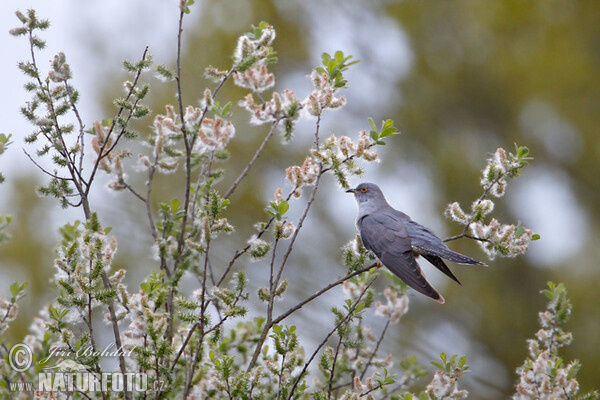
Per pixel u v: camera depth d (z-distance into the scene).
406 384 7.68
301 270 14.38
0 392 5.97
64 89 6.50
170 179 14.22
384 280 13.88
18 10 6.37
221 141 6.41
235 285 5.92
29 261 12.67
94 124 6.60
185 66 14.34
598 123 14.55
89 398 5.79
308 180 6.55
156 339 5.61
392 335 13.78
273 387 6.70
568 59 14.48
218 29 14.62
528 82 14.57
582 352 13.48
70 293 5.75
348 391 5.91
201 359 6.21
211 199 6.08
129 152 6.81
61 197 6.37
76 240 6.15
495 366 14.41
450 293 14.41
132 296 5.92
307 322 13.92
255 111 6.93
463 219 6.81
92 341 5.74
